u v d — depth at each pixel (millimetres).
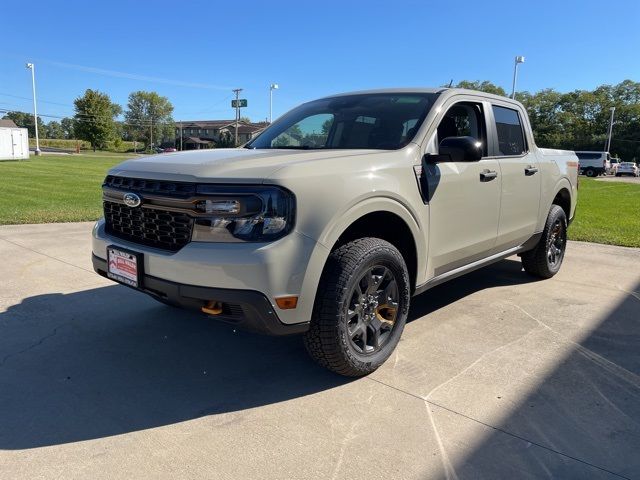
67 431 2615
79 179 19578
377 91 4320
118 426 2674
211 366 3393
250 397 2992
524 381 3203
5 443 2502
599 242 8133
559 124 85000
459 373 3307
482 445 2529
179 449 2482
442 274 3861
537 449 2502
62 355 3504
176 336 3867
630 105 80562
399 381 3193
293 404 2914
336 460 2408
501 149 4516
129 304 4531
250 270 2600
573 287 5359
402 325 3412
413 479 2277
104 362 3414
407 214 3299
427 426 2695
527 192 4773
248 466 2359
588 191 23391
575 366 3424
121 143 99688
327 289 2875
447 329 4074
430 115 3717
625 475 2318
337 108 4219
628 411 2867
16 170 24250
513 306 4684
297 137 4121
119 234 3311
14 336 3797
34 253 6301
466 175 3855
